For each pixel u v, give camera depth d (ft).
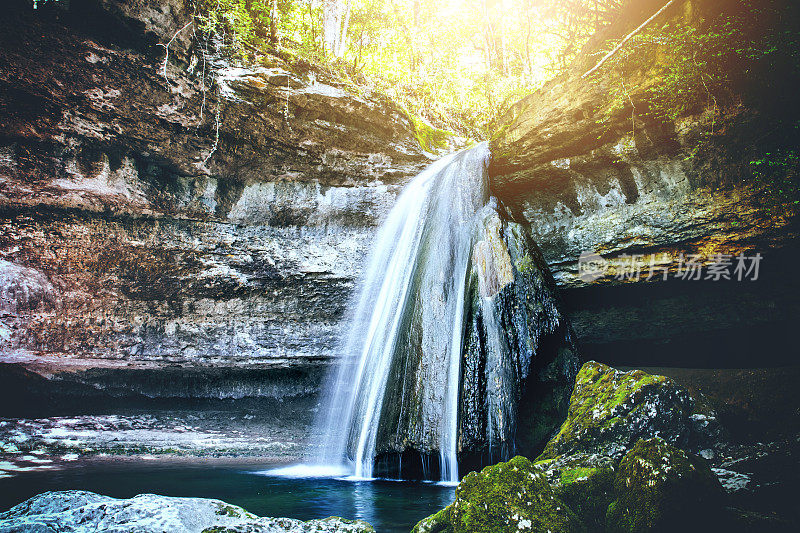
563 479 16.12
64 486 21.91
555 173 37.50
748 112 28.58
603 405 23.04
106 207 38.47
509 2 65.67
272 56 35.70
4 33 27.89
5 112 31.73
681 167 32.71
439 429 27.25
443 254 34.65
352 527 14.39
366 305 42.83
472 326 28.53
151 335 40.50
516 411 27.40
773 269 30.17
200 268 41.47
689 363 36.99
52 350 38.32
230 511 14.80
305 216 43.39
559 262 38.24
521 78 59.77
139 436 35.94
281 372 45.91
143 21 29.76
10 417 38.27
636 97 31.30
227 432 39.91
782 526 13.51
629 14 32.19
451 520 14.03
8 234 36.88
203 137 37.11
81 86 31.65
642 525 13.64
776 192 28.53
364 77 45.21
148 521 13.33
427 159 44.21
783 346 32.42
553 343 30.42
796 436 24.66
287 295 43.80
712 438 23.29
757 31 26.50
